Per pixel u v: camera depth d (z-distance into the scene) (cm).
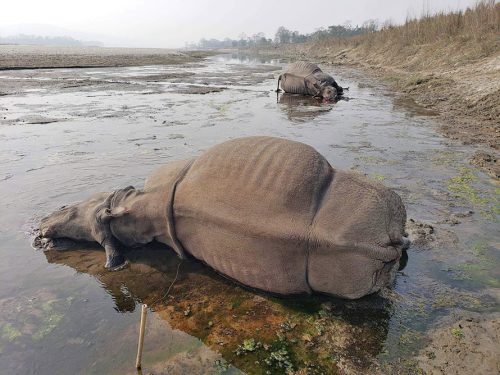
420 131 928
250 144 375
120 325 336
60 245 461
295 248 328
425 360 295
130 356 304
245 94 1572
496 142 823
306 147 363
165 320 342
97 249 459
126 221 431
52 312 351
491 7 1955
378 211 326
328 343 315
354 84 1912
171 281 396
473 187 590
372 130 941
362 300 359
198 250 385
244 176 354
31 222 496
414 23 2753
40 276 403
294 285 344
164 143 813
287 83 1595
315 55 5391
